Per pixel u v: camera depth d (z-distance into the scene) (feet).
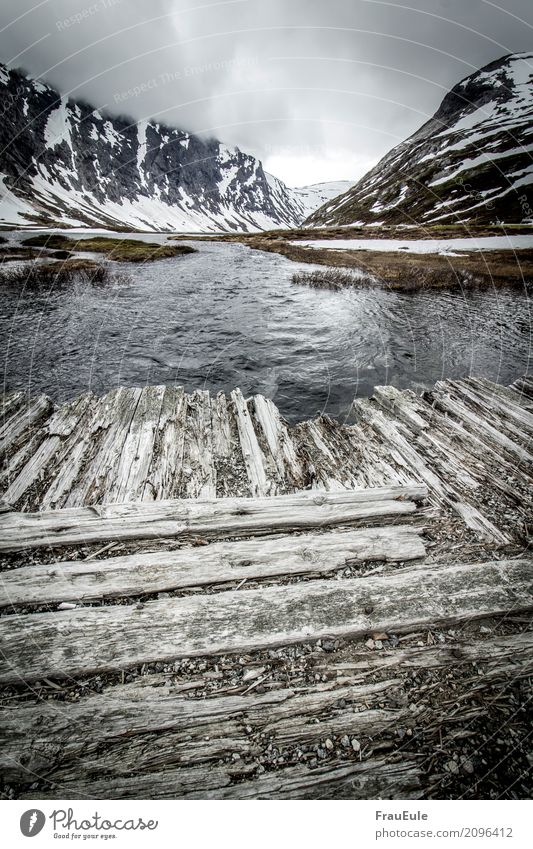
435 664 8.95
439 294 65.16
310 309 56.39
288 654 9.06
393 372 35.96
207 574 10.80
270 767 7.20
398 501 13.93
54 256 90.53
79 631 9.15
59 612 9.56
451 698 8.32
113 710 7.88
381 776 7.14
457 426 19.76
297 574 11.02
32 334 42.60
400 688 8.48
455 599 10.25
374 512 13.26
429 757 7.41
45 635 9.04
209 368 36.04
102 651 8.80
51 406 21.39
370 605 10.01
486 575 10.99
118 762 7.19
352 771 7.19
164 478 14.94
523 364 38.22
